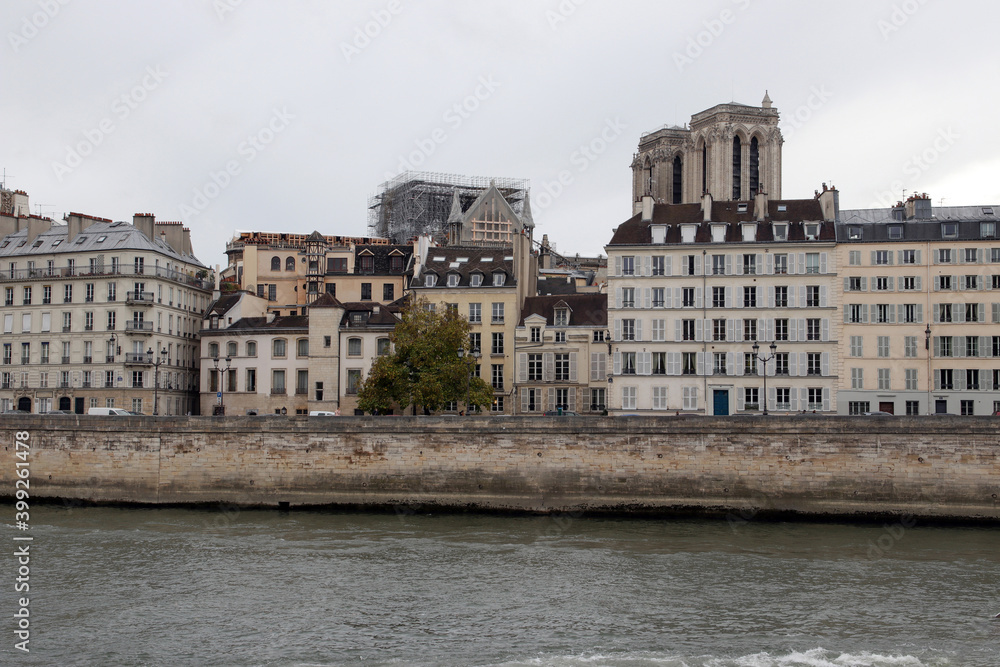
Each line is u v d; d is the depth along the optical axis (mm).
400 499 70562
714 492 67812
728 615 44625
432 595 47875
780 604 46281
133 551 57312
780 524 65625
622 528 64375
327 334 100312
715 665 38375
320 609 45719
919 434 65812
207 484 72438
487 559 55281
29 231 110750
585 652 39812
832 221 89625
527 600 47031
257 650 40281
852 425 66625
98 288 104375
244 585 49812
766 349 87875
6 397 105250
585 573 52000
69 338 104438
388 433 71188
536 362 97375
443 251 106125
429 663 38688
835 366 87125
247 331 104000
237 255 139125
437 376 86875
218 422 72500
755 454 67562
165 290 107000
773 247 88562
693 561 54719
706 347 88688
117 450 73562
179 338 110125
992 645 40500
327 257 119562
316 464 71625
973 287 86812
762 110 181875
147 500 72688
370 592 48438
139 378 102875
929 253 87312
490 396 90062
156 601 47031
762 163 181875
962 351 86438
